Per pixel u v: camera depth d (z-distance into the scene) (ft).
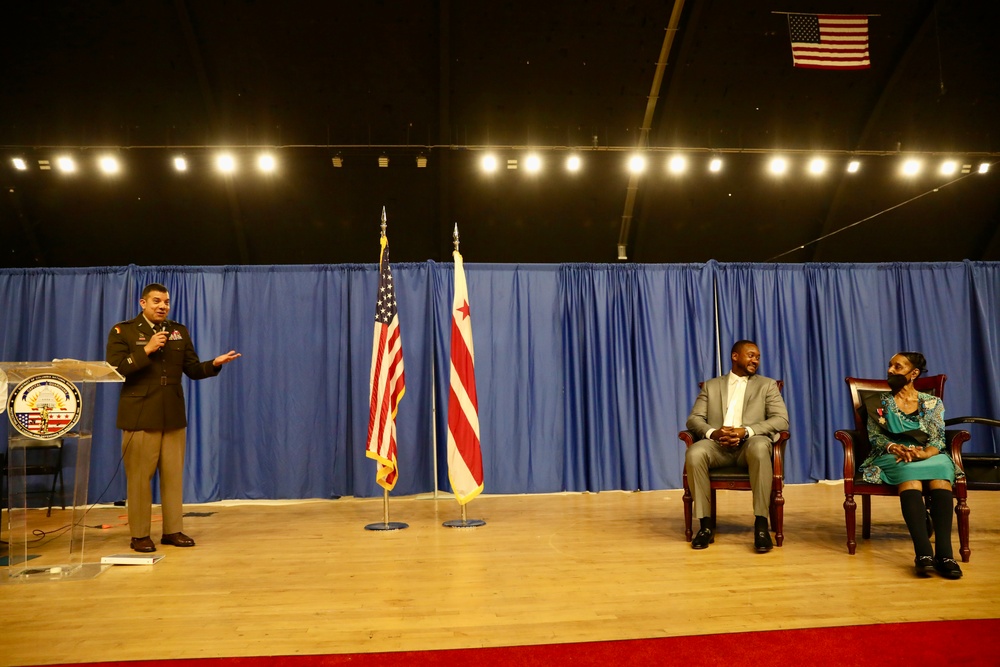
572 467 21.02
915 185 26.53
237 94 23.16
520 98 24.03
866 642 7.47
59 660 7.36
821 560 11.72
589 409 21.17
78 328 20.83
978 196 26.91
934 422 11.81
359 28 21.93
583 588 10.01
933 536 13.58
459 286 16.80
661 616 8.55
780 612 8.67
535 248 27.63
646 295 21.93
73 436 12.13
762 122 25.11
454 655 7.27
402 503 19.45
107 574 11.58
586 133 24.94
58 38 21.26
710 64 23.45
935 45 23.16
